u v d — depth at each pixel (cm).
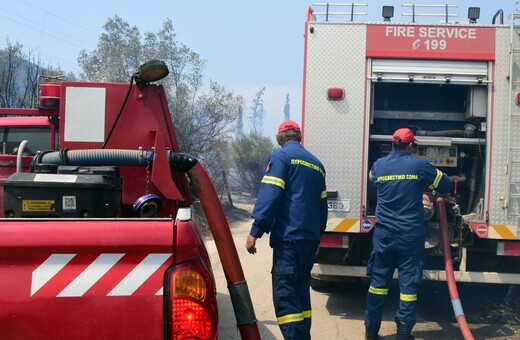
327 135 643
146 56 1731
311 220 485
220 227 336
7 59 1418
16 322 232
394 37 639
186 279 240
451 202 648
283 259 476
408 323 546
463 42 632
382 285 568
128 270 239
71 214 275
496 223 619
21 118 673
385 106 729
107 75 1723
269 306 699
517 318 657
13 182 271
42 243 233
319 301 727
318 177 496
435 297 750
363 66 641
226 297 722
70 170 311
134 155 352
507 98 627
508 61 628
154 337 237
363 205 636
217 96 1714
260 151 2366
